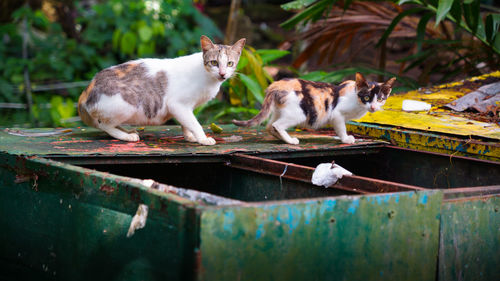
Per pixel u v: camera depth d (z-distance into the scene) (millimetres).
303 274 2109
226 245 1934
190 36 9086
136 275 2150
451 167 3455
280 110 3568
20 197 2783
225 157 3301
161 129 4203
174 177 3688
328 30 6203
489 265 2641
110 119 3459
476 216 2561
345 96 3551
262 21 12203
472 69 5906
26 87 7730
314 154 3510
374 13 6195
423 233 2389
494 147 3277
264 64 5699
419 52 5688
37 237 2684
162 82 3475
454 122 3895
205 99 3586
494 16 4953
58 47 8516
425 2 5102
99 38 8586
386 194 2275
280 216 2035
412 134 3693
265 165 3143
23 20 8391
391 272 2324
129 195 2186
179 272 1948
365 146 3672
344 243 2191
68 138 3596
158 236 2047
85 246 2395
